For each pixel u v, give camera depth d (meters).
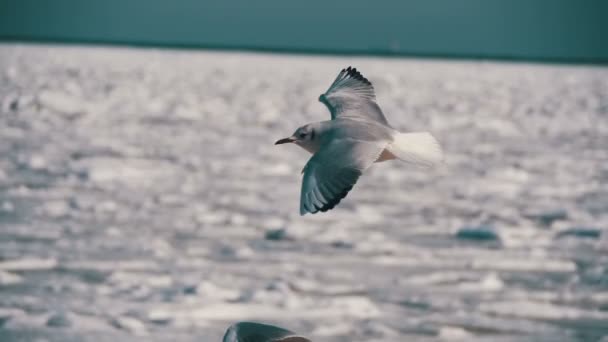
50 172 17.94
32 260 10.98
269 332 3.42
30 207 14.39
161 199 15.56
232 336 3.40
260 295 9.79
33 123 26.50
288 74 61.81
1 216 13.59
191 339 8.47
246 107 35.44
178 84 48.03
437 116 33.31
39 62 63.88
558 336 8.80
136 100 36.72
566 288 10.48
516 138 27.47
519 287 10.49
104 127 26.92
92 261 11.16
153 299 9.66
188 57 92.06
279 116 32.19
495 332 8.88
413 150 3.47
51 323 8.73
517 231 13.53
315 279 10.69
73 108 30.73
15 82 42.41
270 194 16.47
